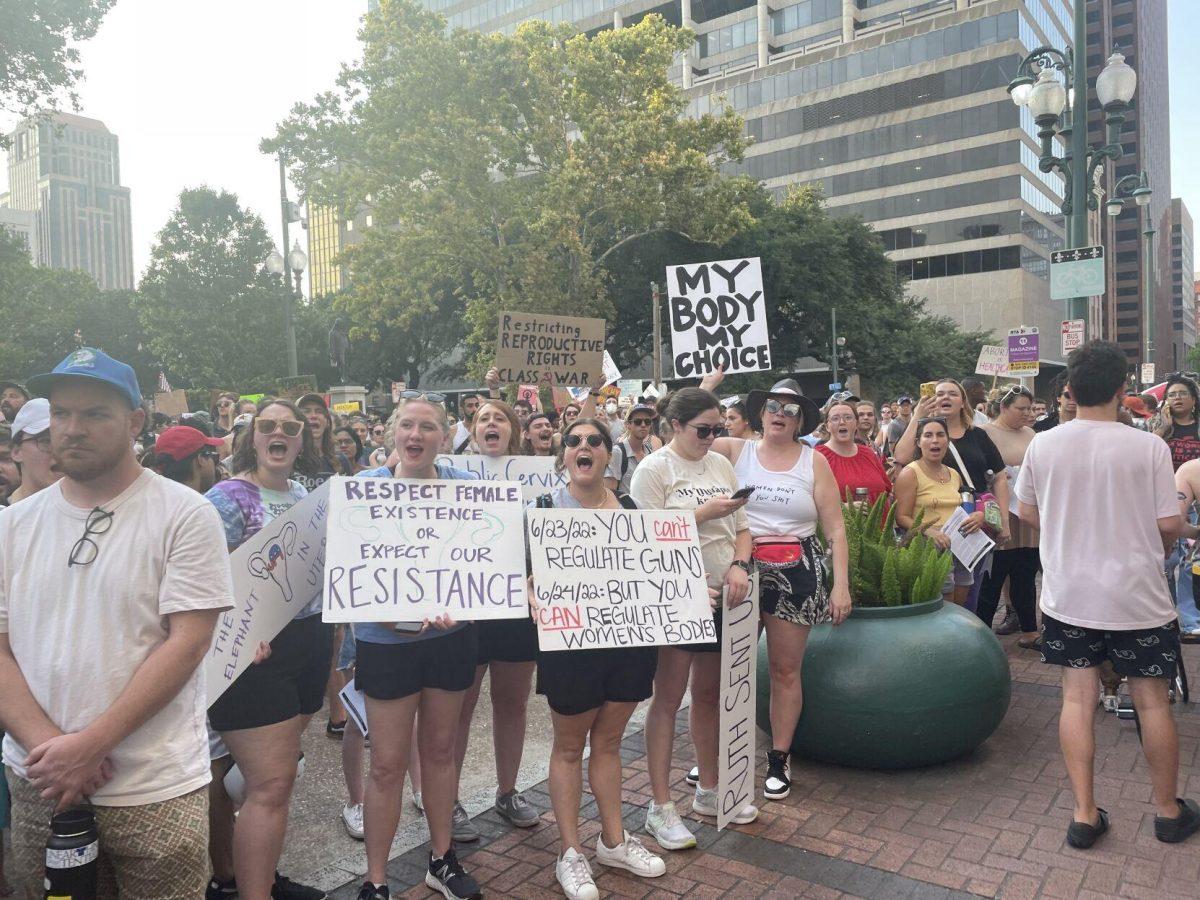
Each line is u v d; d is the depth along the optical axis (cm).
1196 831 367
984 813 394
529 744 495
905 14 6506
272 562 308
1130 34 11756
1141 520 352
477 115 2794
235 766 324
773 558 411
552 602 329
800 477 415
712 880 344
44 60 1939
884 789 423
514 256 2891
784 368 4134
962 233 5881
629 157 2698
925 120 5972
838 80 6262
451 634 327
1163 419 644
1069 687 373
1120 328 12594
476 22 7812
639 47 2753
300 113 2886
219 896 331
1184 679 527
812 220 3956
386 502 325
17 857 224
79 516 218
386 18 2773
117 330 5897
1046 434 380
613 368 1644
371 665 317
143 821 214
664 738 379
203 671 238
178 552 219
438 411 339
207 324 4753
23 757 218
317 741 513
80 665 211
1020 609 663
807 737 440
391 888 343
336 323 2498
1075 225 1059
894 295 4656
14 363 4003
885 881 339
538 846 376
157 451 378
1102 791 413
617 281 3719
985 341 4959
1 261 3022
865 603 469
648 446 817
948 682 423
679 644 351
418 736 356
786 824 389
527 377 848
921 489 581
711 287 649
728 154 2931
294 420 335
